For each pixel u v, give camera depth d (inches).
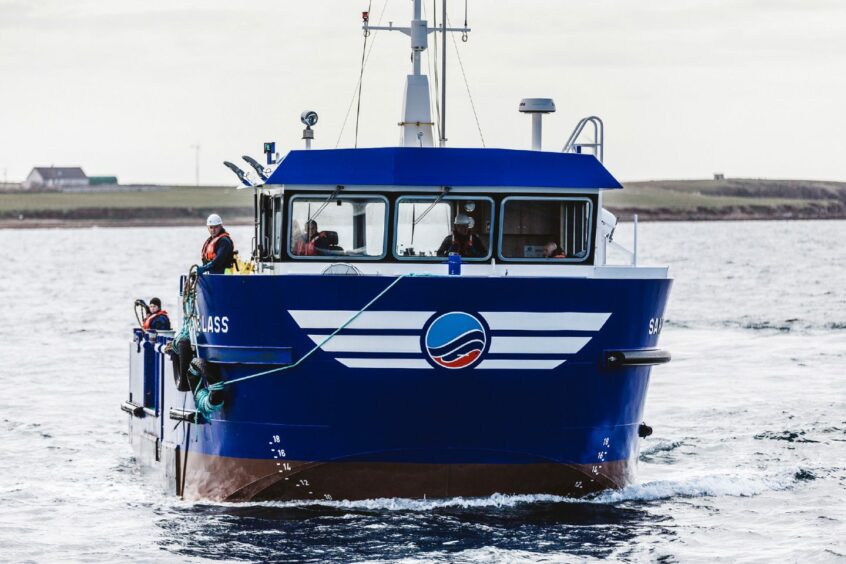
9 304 7180.1
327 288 1830.7
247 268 2085.4
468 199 1945.1
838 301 6820.9
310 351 1851.6
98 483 2391.7
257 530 1877.5
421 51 2142.0
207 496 2043.6
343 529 1852.9
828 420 3014.3
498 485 1913.1
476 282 1817.2
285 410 1897.1
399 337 1833.2
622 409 1952.5
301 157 1931.6
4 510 2143.2
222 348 1925.4
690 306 6604.3
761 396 3417.8
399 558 1739.7
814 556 1801.2
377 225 1951.3
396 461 1892.2
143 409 2456.9
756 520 1993.1
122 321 6067.9
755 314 6072.8
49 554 1850.4
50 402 3489.2
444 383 1850.4
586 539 1838.1
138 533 1940.2
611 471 1984.5
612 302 1870.1
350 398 1861.5
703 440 2765.7
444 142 2272.4
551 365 1863.9
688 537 1879.9
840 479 2305.6
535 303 1838.1
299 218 1952.5
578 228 1966.0
